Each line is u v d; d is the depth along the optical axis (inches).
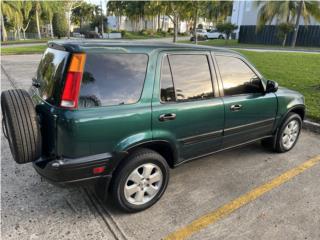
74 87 96.7
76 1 1809.8
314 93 305.4
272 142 178.1
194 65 128.2
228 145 148.8
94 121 99.3
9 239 103.1
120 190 111.9
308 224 116.1
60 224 111.5
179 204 126.4
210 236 108.1
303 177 152.8
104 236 106.3
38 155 104.8
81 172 101.5
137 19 2298.2
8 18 1582.2
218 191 137.5
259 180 148.7
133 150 113.0
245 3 1443.2
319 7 1043.3
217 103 134.0
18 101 102.0
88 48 100.1
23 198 126.6
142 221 114.9
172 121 118.6
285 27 1046.4
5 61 603.8
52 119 99.1
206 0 1111.0
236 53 148.0
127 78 107.6
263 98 156.3
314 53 751.1
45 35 2162.9
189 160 134.6
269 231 111.7
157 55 115.6
